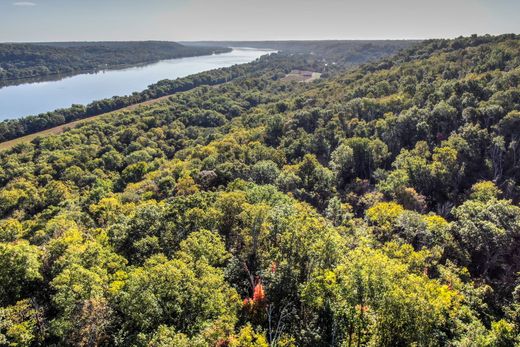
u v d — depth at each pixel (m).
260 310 44.28
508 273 60.03
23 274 42.00
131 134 182.75
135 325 37.84
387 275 37.88
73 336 35.84
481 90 127.38
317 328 44.16
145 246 54.78
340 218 77.81
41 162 147.12
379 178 100.50
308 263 49.25
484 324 47.91
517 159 98.19
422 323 35.81
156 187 106.31
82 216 86.81
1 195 116.88
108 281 44.00
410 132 118.19
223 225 62.31
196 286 39.06
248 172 103.31
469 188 93.12
